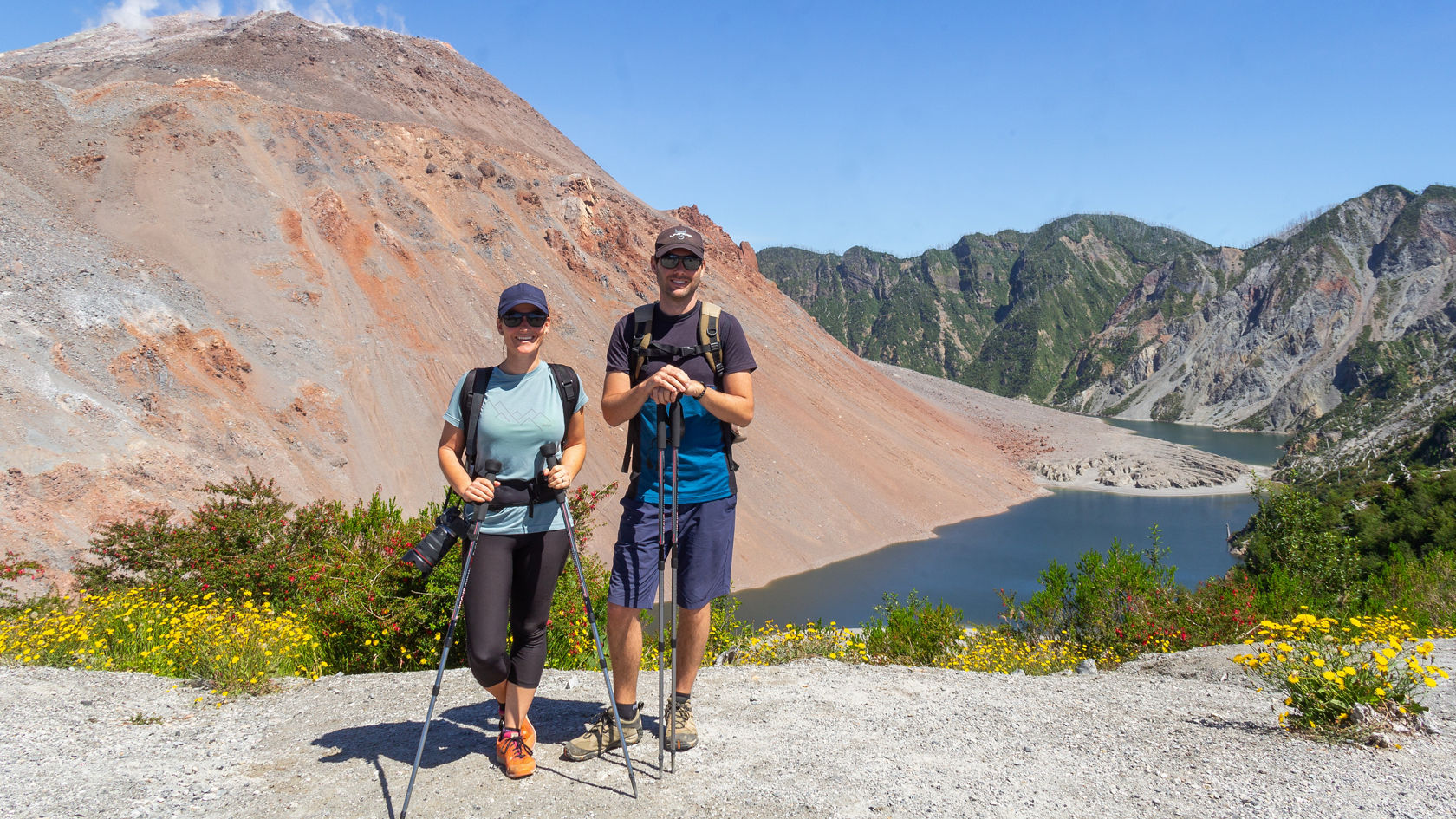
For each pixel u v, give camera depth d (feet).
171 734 14.23
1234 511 261.85
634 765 12.50
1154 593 34.24
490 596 11.55
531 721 14.98
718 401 11.89
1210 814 10.94
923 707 16.57
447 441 12.20
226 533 30.68
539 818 10.60
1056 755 13.53
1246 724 15.47
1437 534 78.43
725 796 11.35
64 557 91.81
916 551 195.11
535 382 12.03
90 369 123.54
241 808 10.95
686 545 12.69
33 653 20.97
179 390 133.80
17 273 130.52
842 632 32.89
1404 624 22.84
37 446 103.35
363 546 27.45
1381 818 10.80
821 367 317.63
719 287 323.78
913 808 11.06
